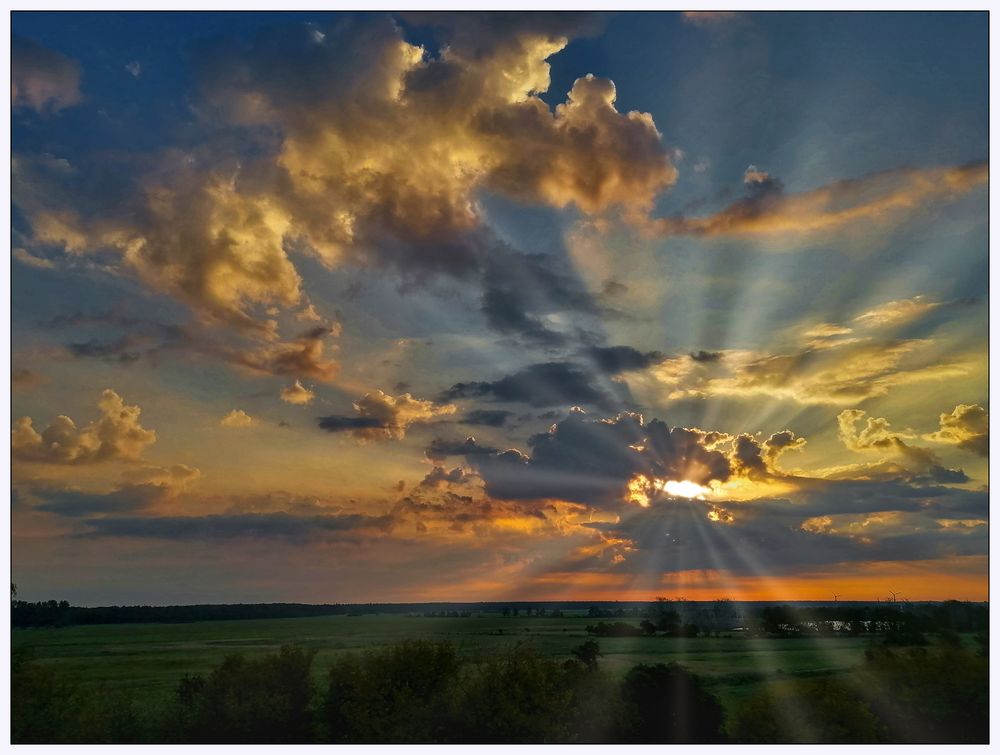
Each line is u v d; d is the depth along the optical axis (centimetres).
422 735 3566
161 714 3900
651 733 3678
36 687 3953
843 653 5531
